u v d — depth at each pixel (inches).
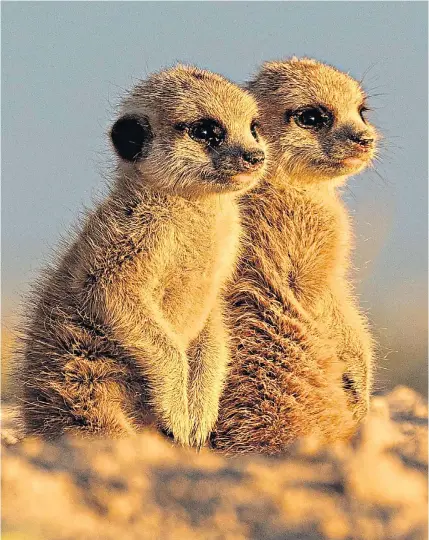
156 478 336.5
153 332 399.9
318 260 462.3
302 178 470.9
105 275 402.9
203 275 420.8
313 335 445.1
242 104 434.9
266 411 433.7
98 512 301.7
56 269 429.7
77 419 404.2
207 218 420.8
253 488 332.2
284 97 475.8
